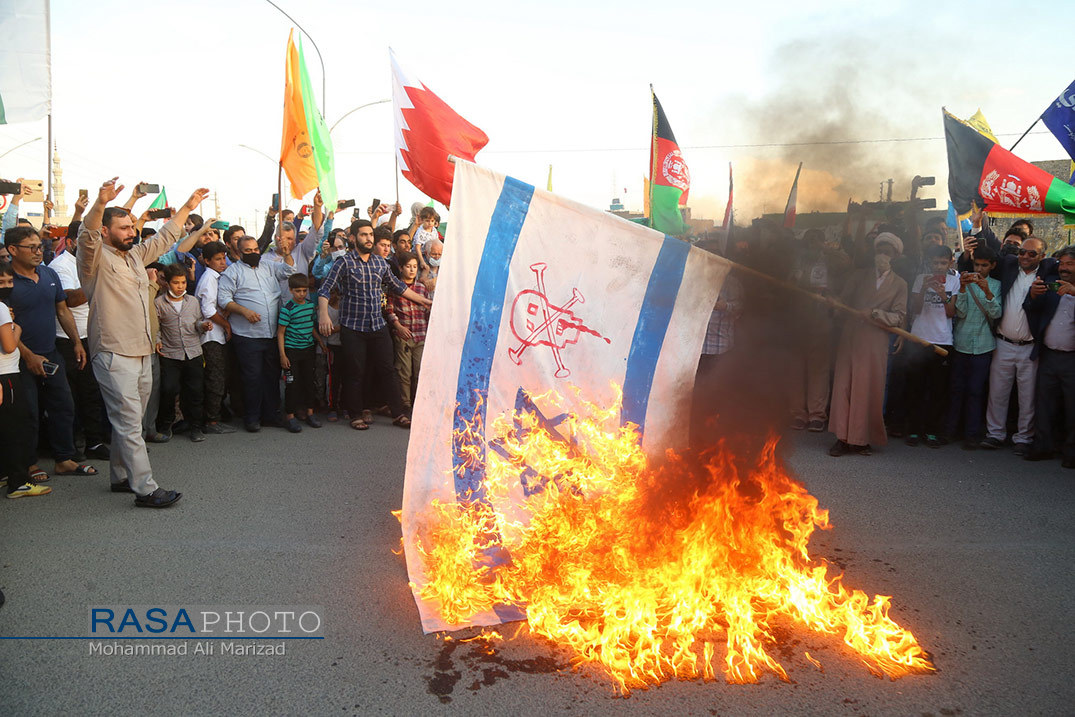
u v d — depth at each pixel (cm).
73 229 621
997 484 541
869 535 441
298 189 761
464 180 387
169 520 460
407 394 732
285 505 489
